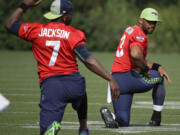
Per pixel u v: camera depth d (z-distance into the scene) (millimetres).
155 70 24812
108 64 71125
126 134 22328
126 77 24609
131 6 123062
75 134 22156
